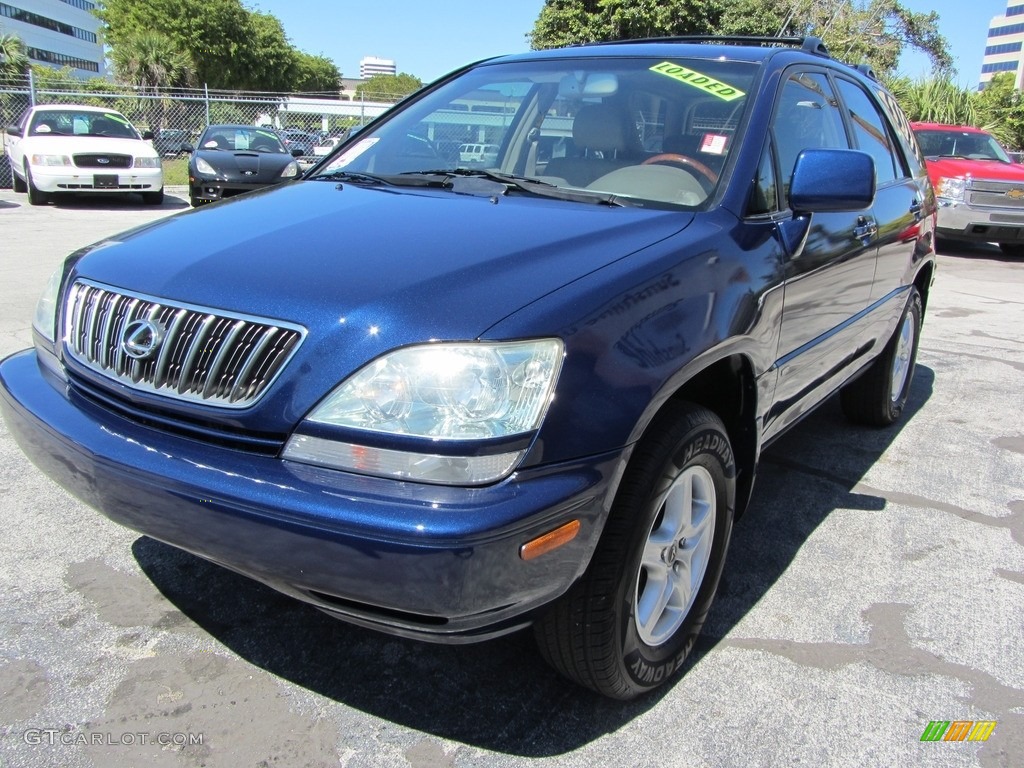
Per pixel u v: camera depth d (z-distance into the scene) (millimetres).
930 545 3277
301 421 1827
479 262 2029
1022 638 2676
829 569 3068
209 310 1977
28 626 2512
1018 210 11219
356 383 1800
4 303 6215
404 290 1904
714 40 3607
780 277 2607
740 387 2564
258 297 1952
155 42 34938
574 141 3008
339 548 1740
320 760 2053
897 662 2531
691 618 2410
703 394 2607
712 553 2449
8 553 2900
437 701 2279
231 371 1915
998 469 4070
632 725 2221
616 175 2812
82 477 2105
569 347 1853
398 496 1737
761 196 2705
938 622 2748
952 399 5188
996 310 7984
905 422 4738
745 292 2395
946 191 11570
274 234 2311
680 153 2785
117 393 2105
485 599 1756
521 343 1807
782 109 2988
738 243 2475
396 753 2088
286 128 22203
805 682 2424
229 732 2127
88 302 2266
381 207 2541
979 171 11438
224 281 2033
